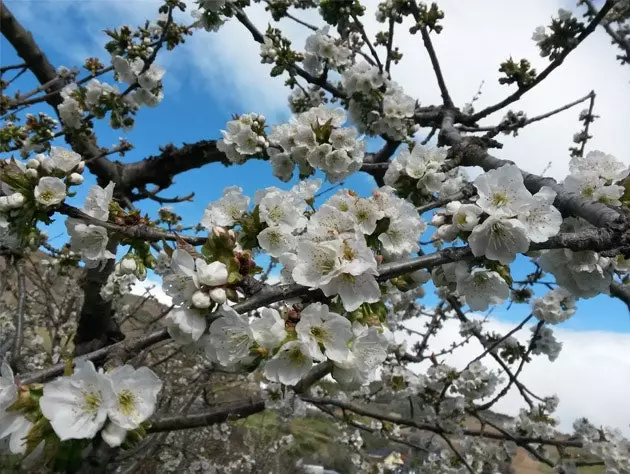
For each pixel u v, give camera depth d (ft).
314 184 8.55
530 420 17.10
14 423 4.83
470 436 19.08
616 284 9.74
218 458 29.91
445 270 7.33
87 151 17.74
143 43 15.97
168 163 18.93
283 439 33.32
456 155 13.42
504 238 6.29
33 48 17.85
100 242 7.27
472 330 18.74
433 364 18.44
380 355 5.88
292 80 16.90
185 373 25.71
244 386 27.96
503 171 6.45
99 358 5.61
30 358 22.99
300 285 5.97
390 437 19.63
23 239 7.21
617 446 14.83
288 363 5.56
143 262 7.32
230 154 12.50
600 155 7.67
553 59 14.74
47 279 23.39
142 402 4.83
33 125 16.66
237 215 7.54
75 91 16.38
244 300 5.94
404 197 10.56
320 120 10.76
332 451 33.71
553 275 7.66
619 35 17.04
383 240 7.09
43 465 4.76
